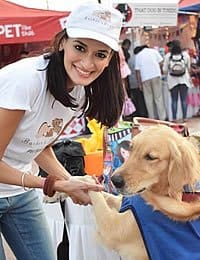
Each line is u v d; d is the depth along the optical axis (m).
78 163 3.15
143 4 6.45
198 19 10.55
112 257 3.03
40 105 1.90
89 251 3.07
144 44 9.95
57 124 2.03
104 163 3.12
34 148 2.06
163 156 2.15
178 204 2.14
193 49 10.37
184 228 2.16
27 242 2.24
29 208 2.21
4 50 8.23
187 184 2.13
